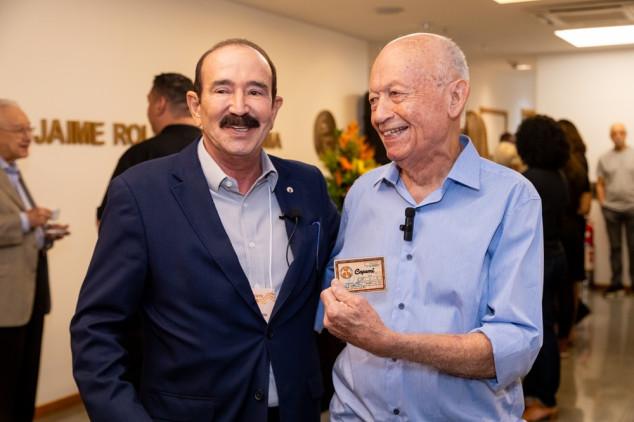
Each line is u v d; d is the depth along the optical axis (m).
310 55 6.78
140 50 4.75
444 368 1.45
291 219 1.78
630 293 8.03
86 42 4.33
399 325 1.57
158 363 1.67
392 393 1.57
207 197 1.67
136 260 1.62
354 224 1.75
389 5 5.77
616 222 7.87
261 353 1.66
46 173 4.10
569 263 5.10
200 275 1.62
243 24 5.78
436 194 1.59
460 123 1.62
